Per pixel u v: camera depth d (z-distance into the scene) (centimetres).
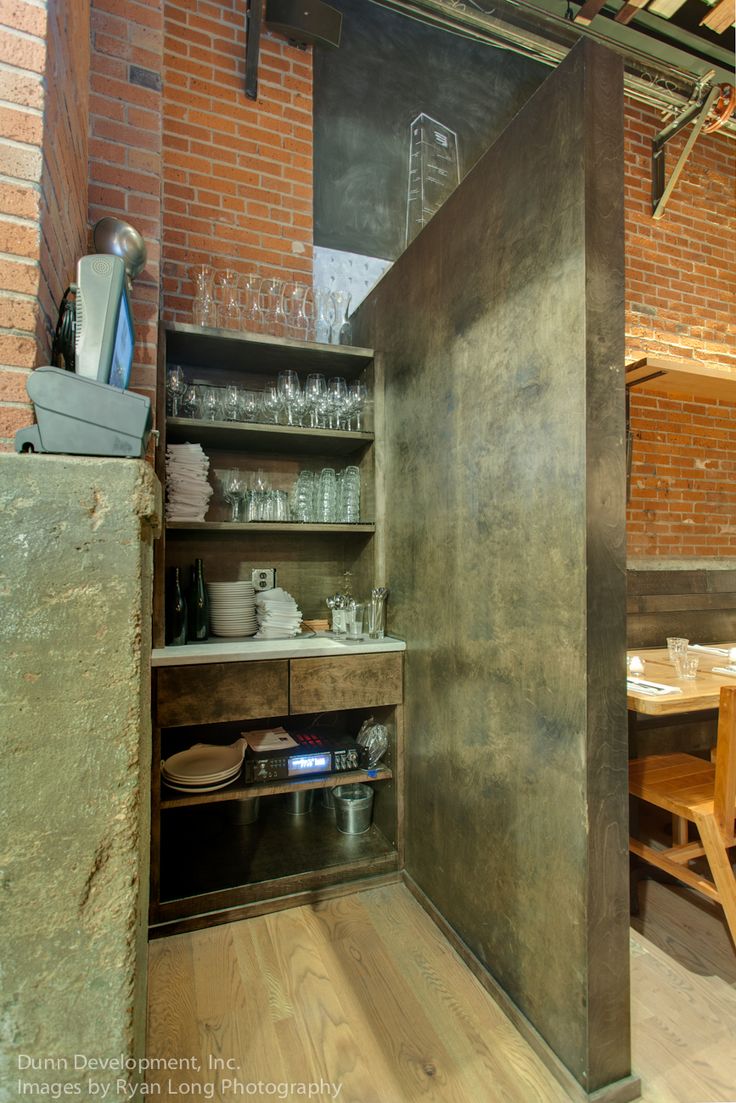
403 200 302
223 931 186
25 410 107
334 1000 155
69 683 85
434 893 192
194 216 257
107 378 98
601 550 126
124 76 194
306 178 278
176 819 244
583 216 125
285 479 266
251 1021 148
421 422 205
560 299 132
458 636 178
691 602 319
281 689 201
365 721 246
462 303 177
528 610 144
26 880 82
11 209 106
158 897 185
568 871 128
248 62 261
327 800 261
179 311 252
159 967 169
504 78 334
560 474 132
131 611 88
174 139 254
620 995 126
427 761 198
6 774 82
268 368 254
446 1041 142
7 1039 80
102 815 85
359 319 268
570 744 128
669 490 354
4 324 105
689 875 172
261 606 240
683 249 373
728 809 163
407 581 216
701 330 376
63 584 85
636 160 361
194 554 249
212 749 229
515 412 150
